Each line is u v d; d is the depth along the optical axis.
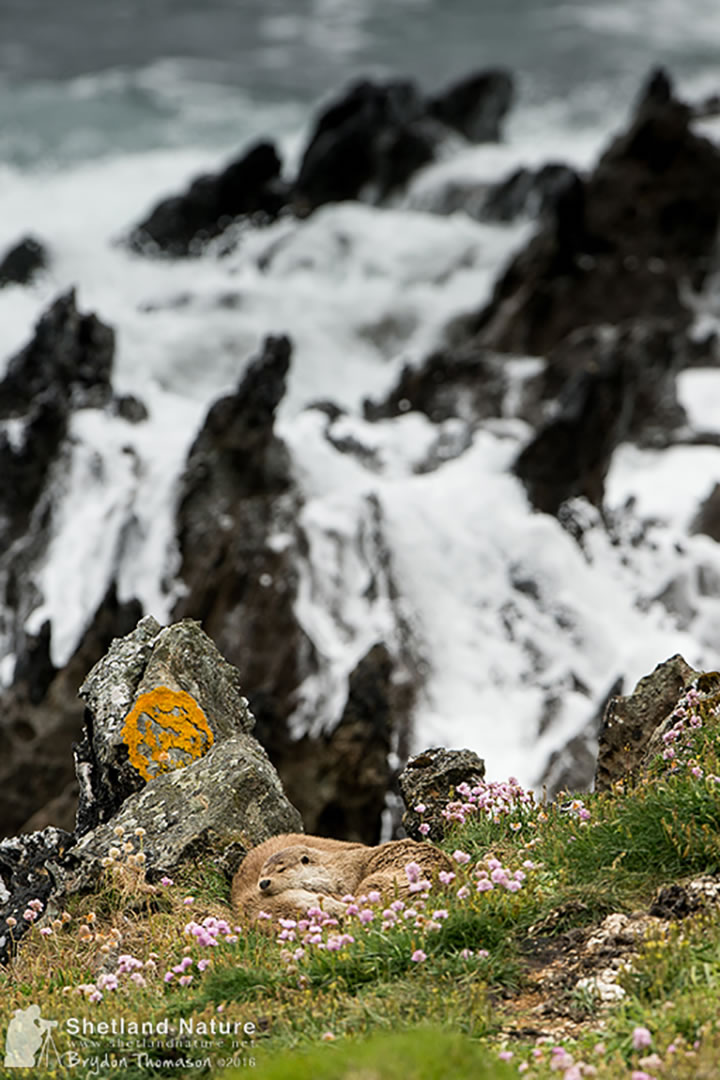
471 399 97.69
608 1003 24.08
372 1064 21.03
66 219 159.25
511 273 115.25
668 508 84.19
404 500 77.62
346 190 143.12
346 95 147.12
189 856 32.69
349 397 113.56
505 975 25.22
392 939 26.14
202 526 74.19
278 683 68.75
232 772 34.28
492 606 74.25
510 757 67.69
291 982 25.80
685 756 31.38
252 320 117.38
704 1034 21.91
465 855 27.89
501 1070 21.38
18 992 28.06
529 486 80.56
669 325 97.31
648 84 122.19
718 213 117.12
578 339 99.69
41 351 87.88
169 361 111.56
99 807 36.84
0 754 67.75
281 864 29.94
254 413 76.75
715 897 26.25
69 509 79.00
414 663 70.69
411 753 67.44
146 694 37.09
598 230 115.12
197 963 27.28
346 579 72.94
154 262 133.75
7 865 35.12
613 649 73.12
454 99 162.62
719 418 99.25
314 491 77.38
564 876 28.09
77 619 72.38
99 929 30.72
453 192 141.00
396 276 129.88
